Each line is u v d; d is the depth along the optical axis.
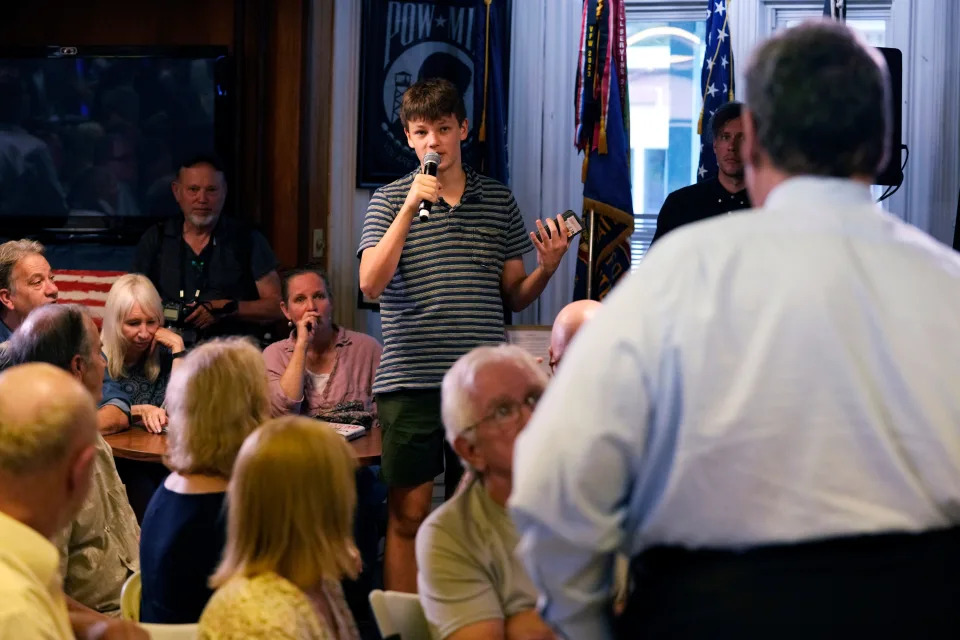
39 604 2.05
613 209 5.82
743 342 1.46
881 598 1.41
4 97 6.78
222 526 2.79
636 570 1.60
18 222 6.81
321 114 6.69
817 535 1.44
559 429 1.47
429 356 4.04
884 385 1.45
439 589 2.44
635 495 1.54
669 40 6.65
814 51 1.55
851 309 1.46
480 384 2.33
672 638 1.48
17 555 2.07
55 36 6.92
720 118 5.16
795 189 1.55
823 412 1.44
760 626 1.42
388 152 6.54
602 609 1.62
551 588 1.58
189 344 5.79
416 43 6.46
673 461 1.48
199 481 2.86
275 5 6.67
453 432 2.37
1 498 2.10
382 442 4.17
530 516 1.49
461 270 4.05
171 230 6.20
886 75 1.60
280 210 6.74
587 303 3.73
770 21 6.45
